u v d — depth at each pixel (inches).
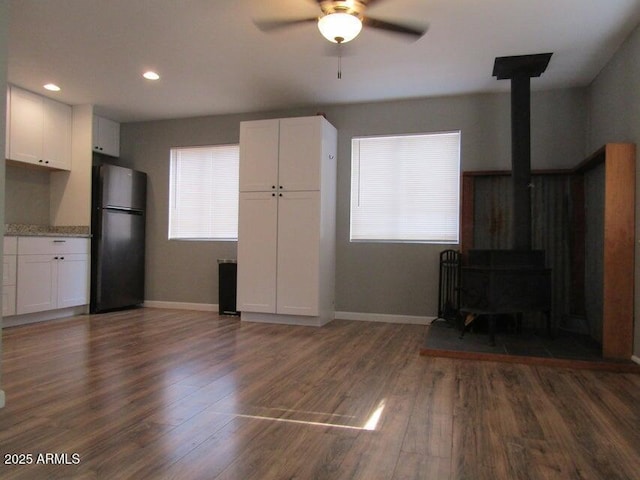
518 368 118.0
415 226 185.2
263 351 133.6
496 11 114.3
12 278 161.9
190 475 61.5
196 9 115.7
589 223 155.6
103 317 189.6
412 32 111.2
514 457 67.8
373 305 188.7
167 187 218.8
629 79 126.3
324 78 162.2
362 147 192.7
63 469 62.7
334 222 191.5
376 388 100.3
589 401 92.9
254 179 181.5
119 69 155.6
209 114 209.5
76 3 113.0
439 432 76.8
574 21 118.9
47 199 201.2
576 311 160.1
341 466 64.6
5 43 85.5
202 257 214.1
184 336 153.4
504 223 170.7
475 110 178.5
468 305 147.4
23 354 126.2
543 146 169.6
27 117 178.5
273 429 77.5
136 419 81.0
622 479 61.5
